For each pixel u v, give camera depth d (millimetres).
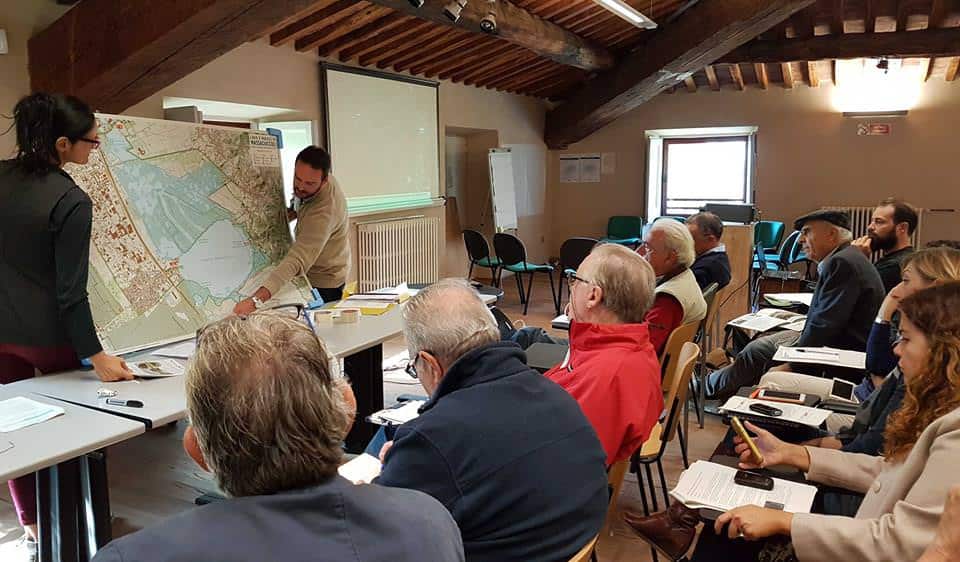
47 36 3607
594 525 1225
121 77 3576
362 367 3344
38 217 1990
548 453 1172
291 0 3326
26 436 1680
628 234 9359
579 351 1823
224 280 2934
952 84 7738
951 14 6465
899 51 6730
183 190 2846
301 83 5453
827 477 1690
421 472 1133
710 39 6598
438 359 1375
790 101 8484
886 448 1469
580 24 6574
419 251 7125
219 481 802
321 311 3086
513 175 8828
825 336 3059
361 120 6129
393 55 6305
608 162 9609
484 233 8883
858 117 8180
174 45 3432
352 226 6152
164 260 2691
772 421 1977
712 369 4188
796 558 1419
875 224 3512
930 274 2029
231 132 3131
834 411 2398
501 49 6871
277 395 776
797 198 8648
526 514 1133
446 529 817
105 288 2445
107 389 2055
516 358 1308
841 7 6656
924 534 1198
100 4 3461
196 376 806
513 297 7758
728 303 5016
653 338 2900
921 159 8008
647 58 7391
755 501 1561
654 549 2068
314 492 757
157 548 680
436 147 7320
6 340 2123
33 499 2318
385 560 731
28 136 2008
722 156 9055
